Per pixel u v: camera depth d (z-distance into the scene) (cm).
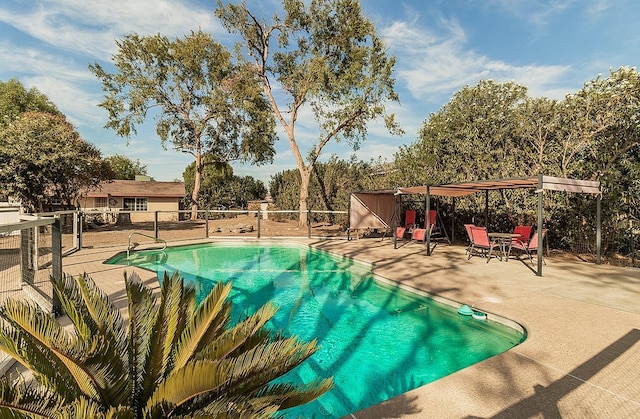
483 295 577
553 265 827
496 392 279
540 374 309
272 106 1934
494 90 1295
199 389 148
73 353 151
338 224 1923
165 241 1223
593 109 883
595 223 891
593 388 285
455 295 578
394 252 1057
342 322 564
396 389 371
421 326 539
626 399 268
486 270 780
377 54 1683
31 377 289
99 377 161
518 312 484
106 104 2358
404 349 464
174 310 207
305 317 590
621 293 577
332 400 351
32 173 1300
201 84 2541
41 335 155
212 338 210
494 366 326
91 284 214
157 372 179
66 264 855
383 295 701
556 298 553
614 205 841
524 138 1050
